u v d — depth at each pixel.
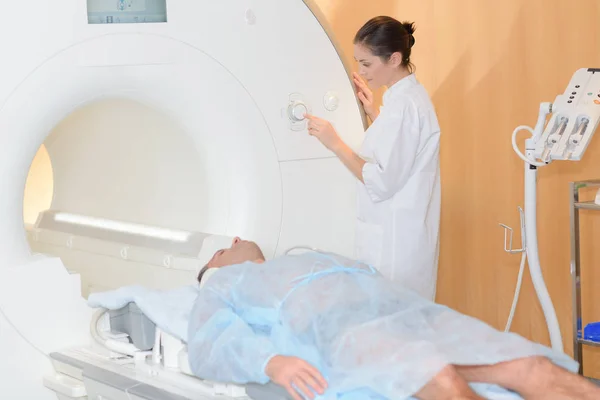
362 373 1.57
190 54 2.32
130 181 2.85
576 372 1.73
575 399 1.62
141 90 2.30
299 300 1.79
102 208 3.01
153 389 1.82
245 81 2.44
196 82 2.35
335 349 1.65
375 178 2.45
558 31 2.77
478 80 2.99
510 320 2.63
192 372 1.82
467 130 3.05
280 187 2.54
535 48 2.83
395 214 2.51
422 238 2.54
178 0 2.29
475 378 1.69
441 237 3.17
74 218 2.93
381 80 2.56
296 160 2.57
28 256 2.15
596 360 2.83
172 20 2.29
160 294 2.07
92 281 2.76
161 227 2.65
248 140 2.47
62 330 2.17
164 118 2.49
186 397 1.76
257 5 2.46
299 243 2.59
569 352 2.86
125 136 2.76
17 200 2.12
